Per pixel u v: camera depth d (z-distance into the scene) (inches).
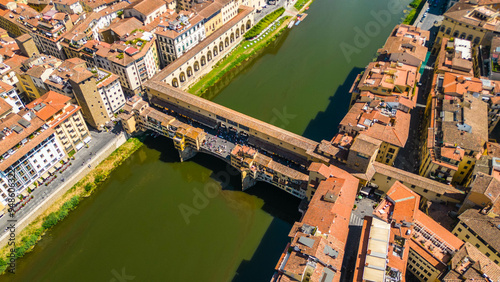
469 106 5585.6
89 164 6092.5
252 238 5221.5
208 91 7780.5
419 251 4175.7
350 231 4859.7
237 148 5629.9
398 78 6033.5
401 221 4293.8
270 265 4918.8
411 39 6865.2
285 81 7869.1
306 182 5191.9
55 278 4906.5
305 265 3821.4
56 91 6579.7
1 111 5679.1
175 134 6033.5
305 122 6860.2
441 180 5113.2
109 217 5565.9
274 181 5482.3
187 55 7534.5
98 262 5049.2
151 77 7332.7
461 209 4626.0
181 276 4874.5
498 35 7249.0
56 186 5733.3
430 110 6013.8
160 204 5708.7
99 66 7460.6
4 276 4913.9
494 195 4315.9
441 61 6791.3
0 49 7475.4
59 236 5359.3
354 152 4857.3
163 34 7445.9
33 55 7396.7
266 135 5738.2
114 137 6515.8
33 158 5556.1
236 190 5846.5
